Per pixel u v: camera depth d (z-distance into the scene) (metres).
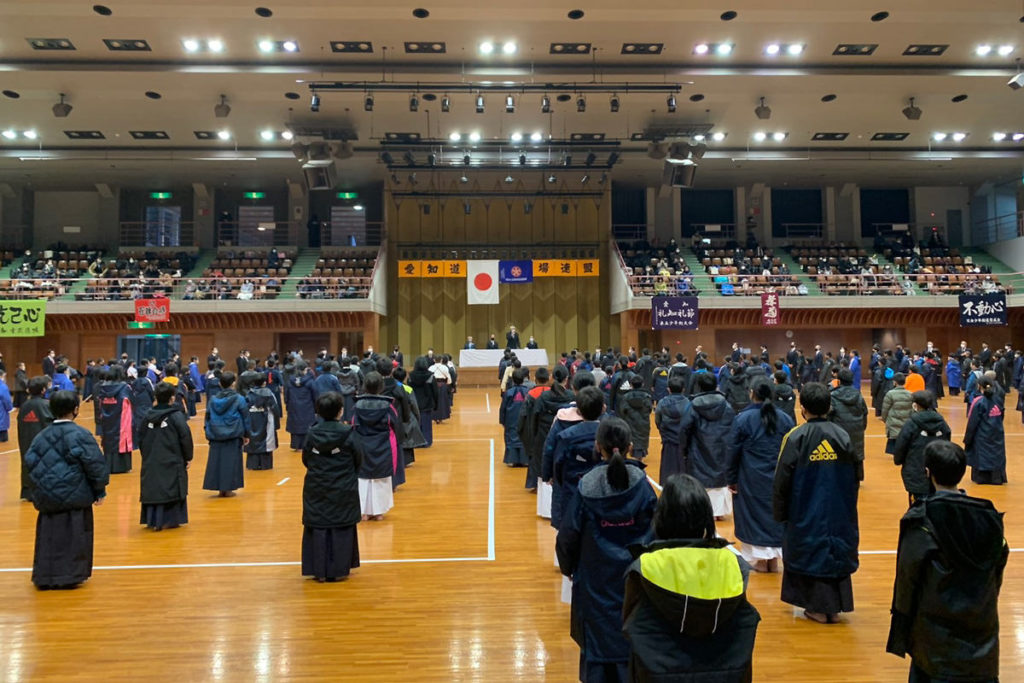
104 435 9.74
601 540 3.02
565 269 27.05
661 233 30.58
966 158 24.81
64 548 5.09
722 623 2.20
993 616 2.68
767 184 29.83
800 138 23.38
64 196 29.77
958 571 2.68
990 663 2.65
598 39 16.23
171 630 4.35
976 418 8.59
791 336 27.30
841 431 4.24
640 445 9.70
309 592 5.03
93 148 23.92
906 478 6.67
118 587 5.16
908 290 25.42
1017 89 18.72
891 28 15.71
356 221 30.45
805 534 4.22
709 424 6.73
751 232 30.22
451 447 11.88
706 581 2.15
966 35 16.09
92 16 14.90
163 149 24.11
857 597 4.82
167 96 18.97
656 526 2.36
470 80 17.95
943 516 2.71
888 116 21.12
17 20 15.05
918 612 2.77
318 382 11.34
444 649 4.06
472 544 6.22
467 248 28.78
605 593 3.00
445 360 15.48
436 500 7.98
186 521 7.04
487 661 3.90
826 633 4.21
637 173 28.28
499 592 5.02
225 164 25.58
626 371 10.33
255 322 25.25
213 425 8.19
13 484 9.25
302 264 28.20
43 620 4.52
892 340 27.02
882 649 3.99
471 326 28.83
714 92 18.91
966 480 9.01
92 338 25.89
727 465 5.22
